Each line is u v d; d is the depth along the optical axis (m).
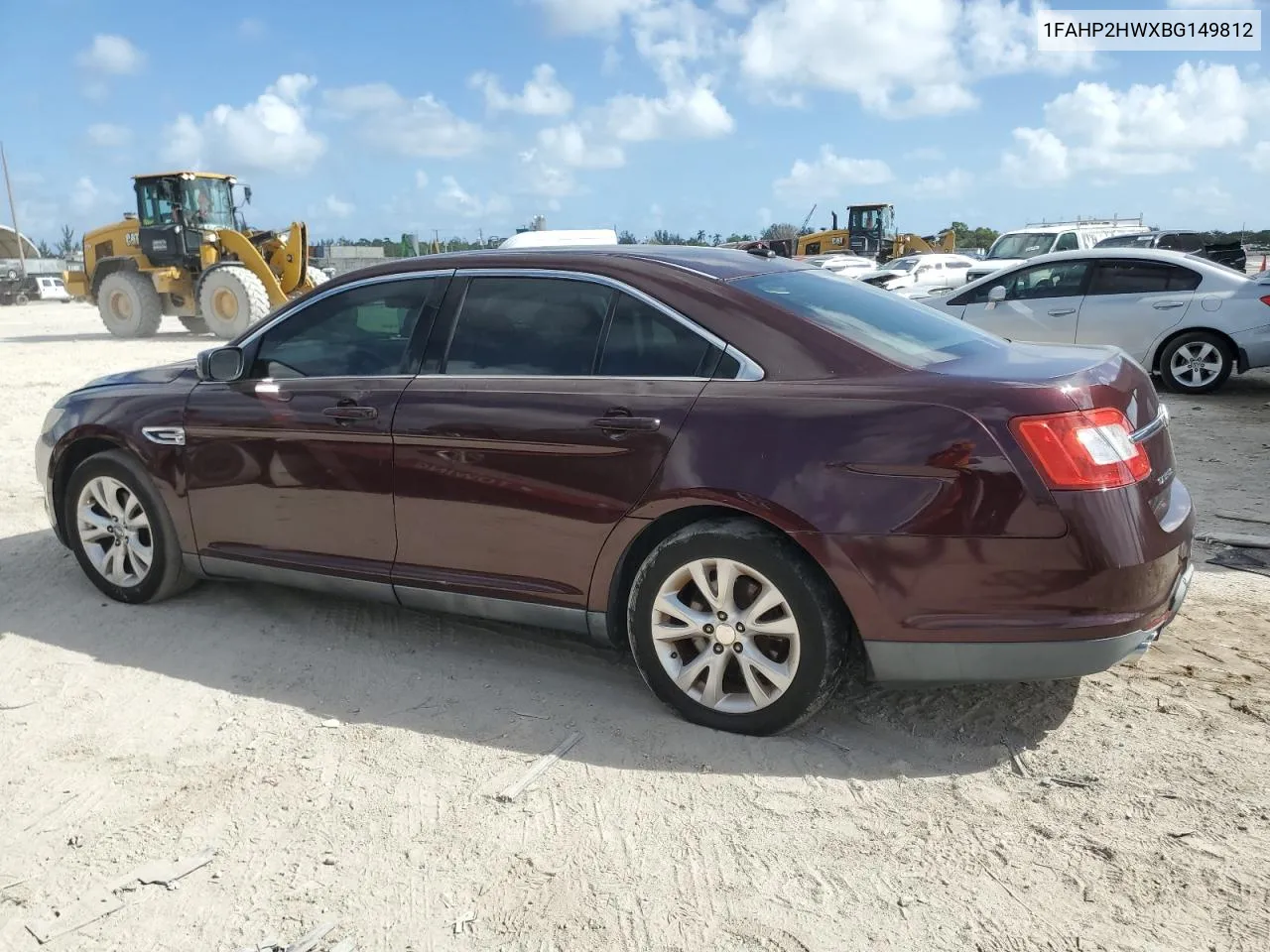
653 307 3.48
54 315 33.94
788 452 3.11
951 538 2.96
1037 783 3.04
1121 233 23.28
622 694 3.72
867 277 23.80
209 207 21.86
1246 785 2.99
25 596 4.88
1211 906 2.47
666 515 3.34
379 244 32.28
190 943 2.45
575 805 2.99
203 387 4.40
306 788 3.12
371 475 3.89
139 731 3.51
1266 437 8.14
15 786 3.16
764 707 3.29
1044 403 2.92
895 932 2.42
